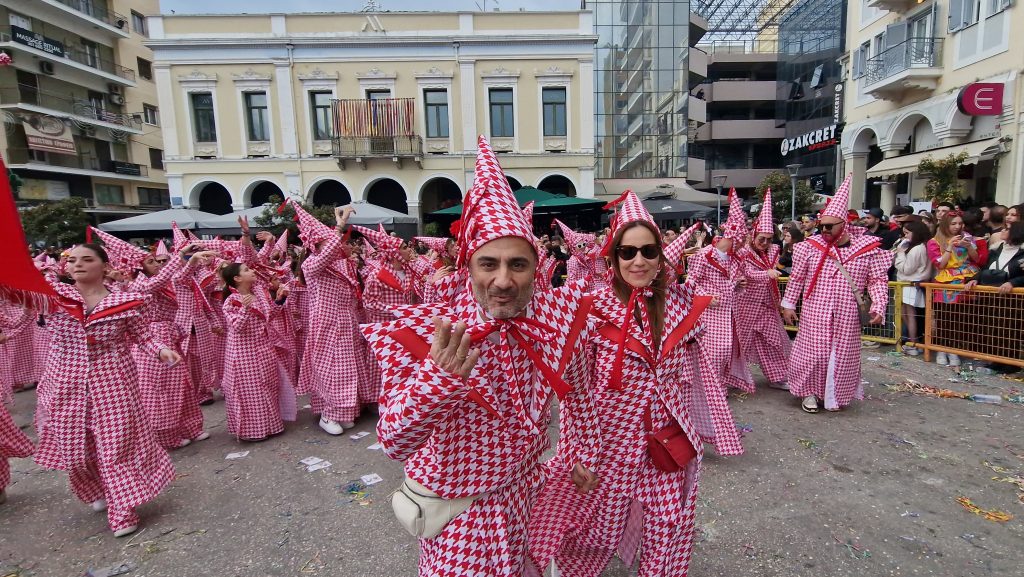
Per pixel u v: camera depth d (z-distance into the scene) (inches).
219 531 126.6
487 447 62.7
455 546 63.4
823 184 1037.8
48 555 119.6
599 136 1203.9
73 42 1055.0
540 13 779.4
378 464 162.4
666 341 85.7
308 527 126.9
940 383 216.4
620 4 1179.9
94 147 1096.2
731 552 110.4
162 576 110.0
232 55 766.5
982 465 144.3
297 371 247.4
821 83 1136.8
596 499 85.7
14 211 80.7
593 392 79.7
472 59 780.6
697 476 86.6
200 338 230.7
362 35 765.9
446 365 53.1
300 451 174.7
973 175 551.8
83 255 124.9
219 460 169.2
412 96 790.5
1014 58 480.4
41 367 246.2
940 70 569.6
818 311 180.4
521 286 59.7
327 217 578.9
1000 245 230.5
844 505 127.2
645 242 84.7
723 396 130.3
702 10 1489.9
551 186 870.4
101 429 124.8
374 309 196.2
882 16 680.4
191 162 781.9
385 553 115.3
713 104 1637.6
